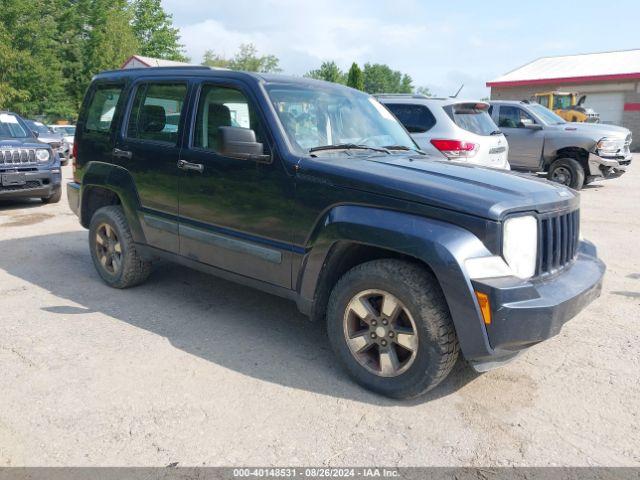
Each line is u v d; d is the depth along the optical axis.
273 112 3.95
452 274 3.04
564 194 3.64
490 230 3.08
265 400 3.41
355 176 3.50
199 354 4.02
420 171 3.68
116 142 5.10
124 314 4.76
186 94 4.54
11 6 36.91
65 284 5.54
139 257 5.18
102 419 3.17
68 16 45.09
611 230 8.23
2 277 5.76
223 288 5.47
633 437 3.08
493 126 9.33
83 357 3.93
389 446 2.98
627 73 29.00
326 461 2.84
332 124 4.33
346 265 3.77
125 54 46.59
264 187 3.90
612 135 11.74
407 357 3.46
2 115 10.45
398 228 3.23
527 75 33.56
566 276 3.54
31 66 37.62
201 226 4.38
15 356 3.93
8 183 9.33
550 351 4.14
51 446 2.93
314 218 3.66
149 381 3.61
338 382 3.65
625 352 4.12
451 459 2.88
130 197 4.95
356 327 3.63
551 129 12.20
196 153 4.36
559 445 3.01
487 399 3.47
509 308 3.00
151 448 2.92
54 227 8.35
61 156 18.78
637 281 5.80
